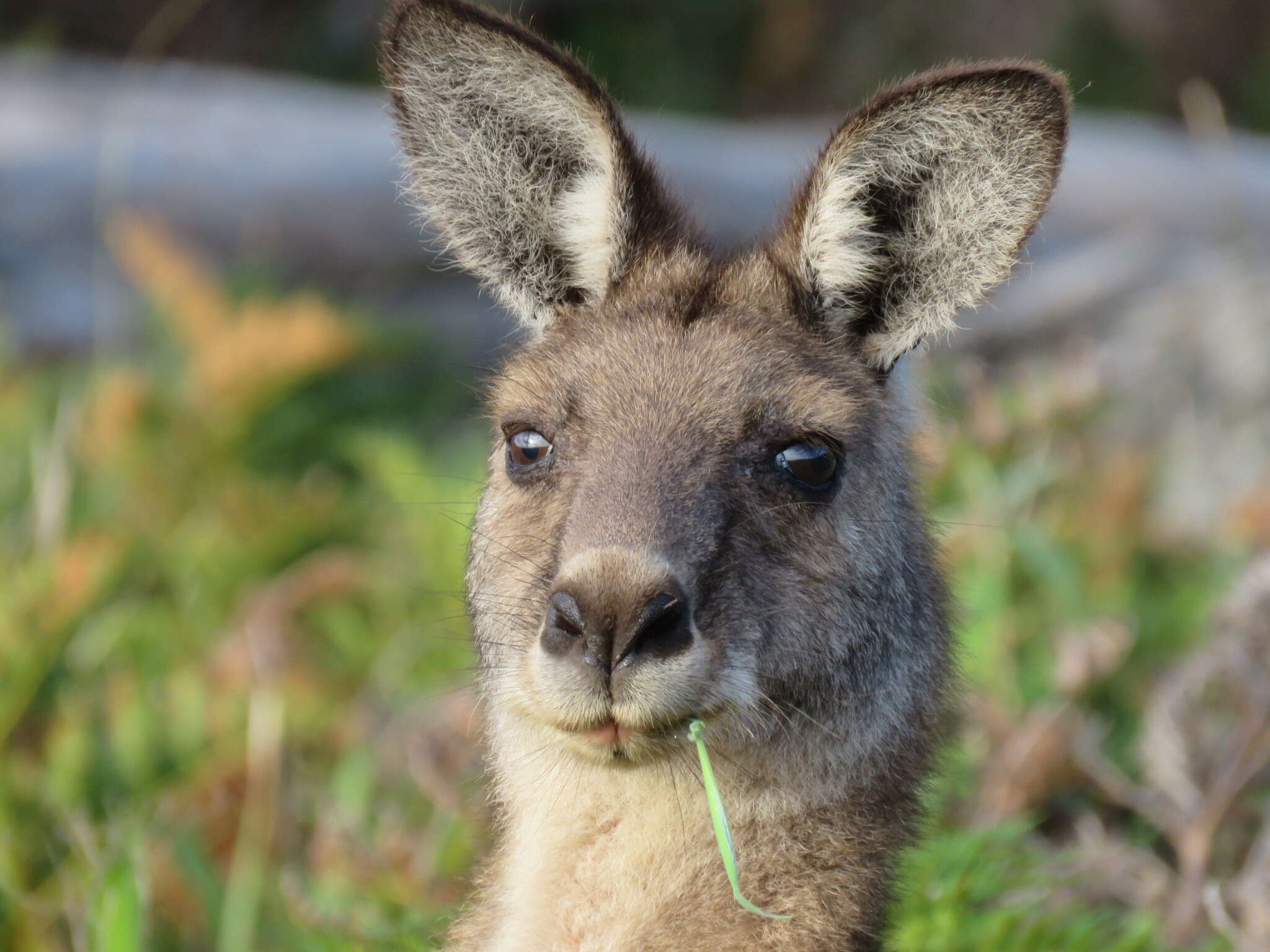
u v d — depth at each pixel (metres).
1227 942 8.72
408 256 21.41
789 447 7.28
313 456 16.41
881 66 40.47
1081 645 11.20
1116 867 9.80
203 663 12.02
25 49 26.41
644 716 6.53
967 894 8.64
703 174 22.94
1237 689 10.62
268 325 15.15
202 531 13.88
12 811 10.16
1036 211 7.26
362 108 26.52
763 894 7.22
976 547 12.02
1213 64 41.44
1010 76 7.12
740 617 6.89
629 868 7.34
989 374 16.64
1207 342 17.81
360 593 13.30
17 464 14.59
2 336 16.83
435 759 10.66
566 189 8.05
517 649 7.17
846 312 7.78
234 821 10.01
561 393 7.50
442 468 15.08
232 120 23.78
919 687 7.78
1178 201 23.64
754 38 40.34
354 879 9.45
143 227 15.87
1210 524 16.00
